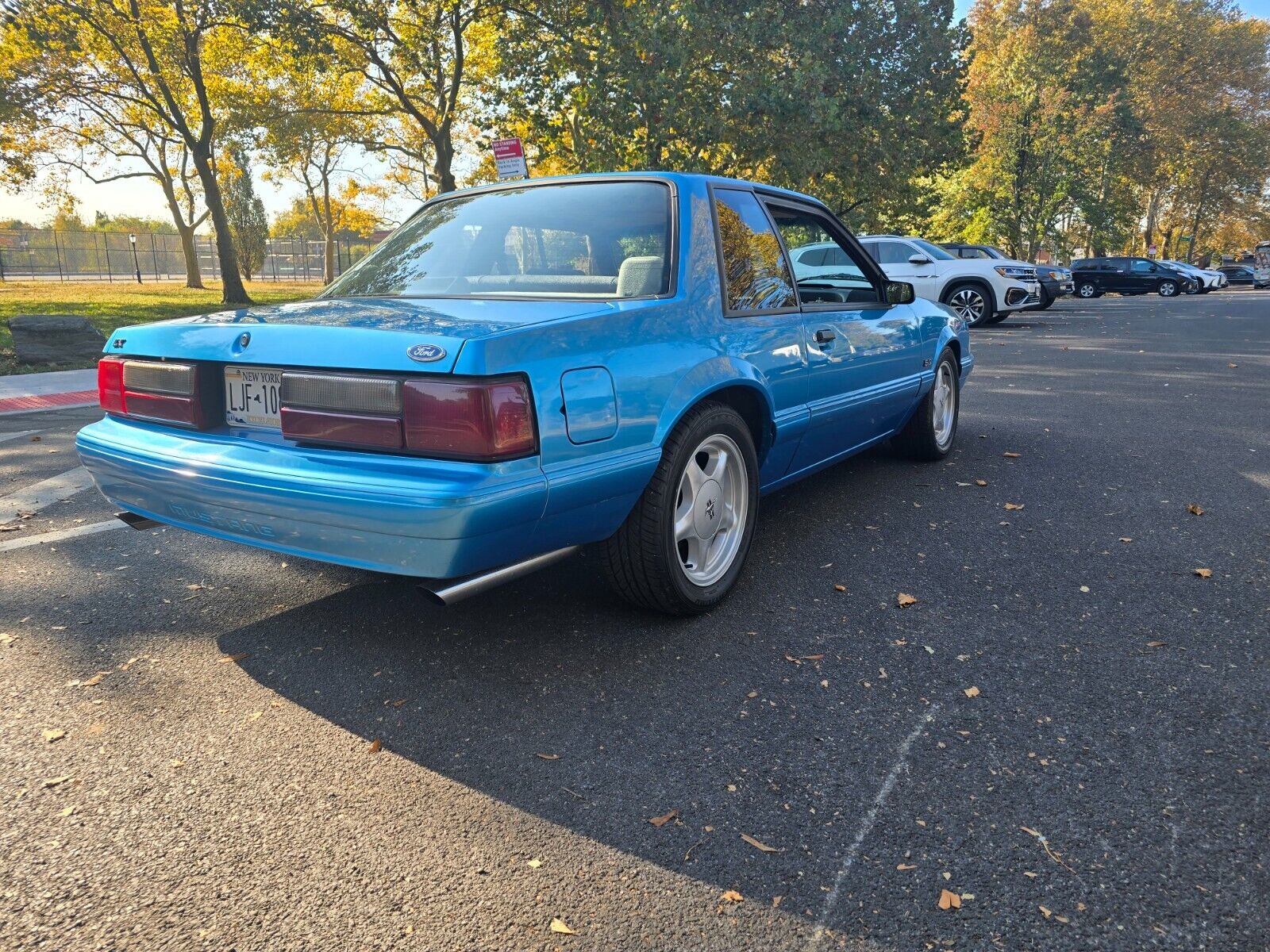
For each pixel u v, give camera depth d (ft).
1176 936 5.44
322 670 9.13
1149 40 176.76
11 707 8.41
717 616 10.37
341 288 11.09
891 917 5.62
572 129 65.46
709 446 10.18
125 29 82.48
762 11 57.57
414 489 7.26
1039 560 12.25
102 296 89.51
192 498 8.75
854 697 8.45
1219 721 7.95
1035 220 144.46
